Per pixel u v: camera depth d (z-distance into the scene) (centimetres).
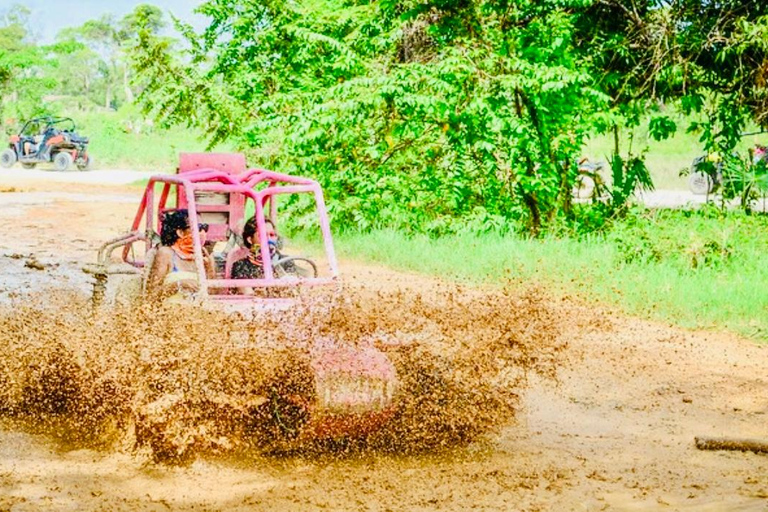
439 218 1573
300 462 576
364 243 1507
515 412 689
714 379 798
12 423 636
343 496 524
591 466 582
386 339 640
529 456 598
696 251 1295
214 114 2003
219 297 702
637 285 1156
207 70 2036
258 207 750
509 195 1652
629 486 548
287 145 1669
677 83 1730
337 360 582
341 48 1738
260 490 530
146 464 567
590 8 1755
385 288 1154
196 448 577
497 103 1572
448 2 1596
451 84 1576
